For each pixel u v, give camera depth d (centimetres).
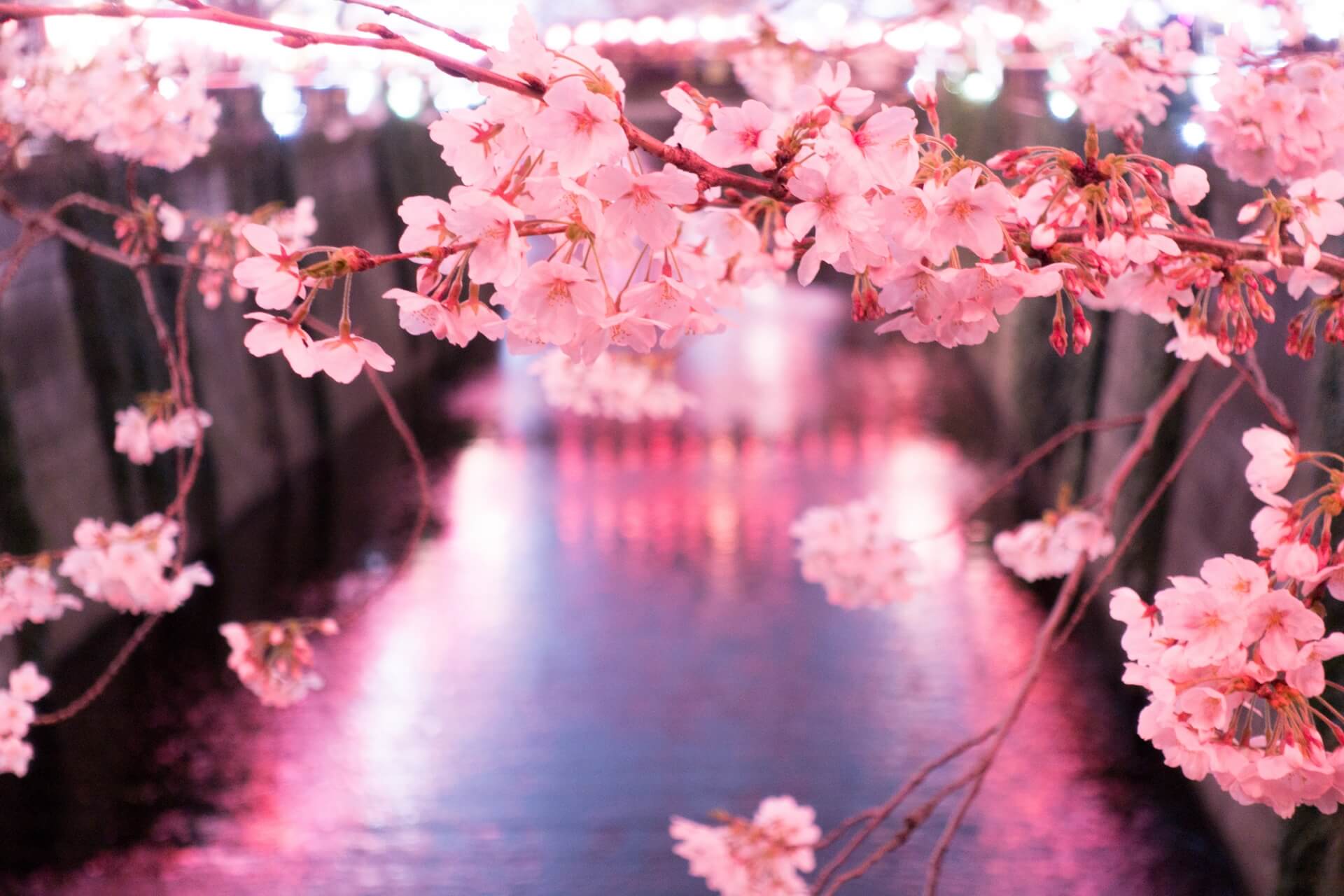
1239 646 94
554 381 349
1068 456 766
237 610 711
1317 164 130
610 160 77
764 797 501
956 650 624
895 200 83
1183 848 458
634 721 564
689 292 82
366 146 1428
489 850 470
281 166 1057
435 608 702
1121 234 93
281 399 1002
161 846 481
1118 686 577
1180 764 99
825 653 627
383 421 1145
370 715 577
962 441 1002
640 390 334
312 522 883
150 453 258
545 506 875
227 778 529
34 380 641
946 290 87
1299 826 305
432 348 1420
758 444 1001
